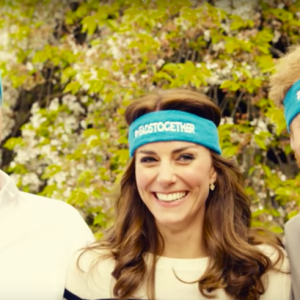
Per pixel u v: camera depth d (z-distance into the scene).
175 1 4.09
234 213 2.44
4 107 4.44
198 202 2.27
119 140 4.10
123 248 2.33
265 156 4.12
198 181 2.24
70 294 2.34
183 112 2.29
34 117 4.27
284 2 4.21
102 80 4.02
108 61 4.11
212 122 2.39
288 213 3.97
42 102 4.52
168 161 2.23
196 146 2.27
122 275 2.23
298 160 2.22
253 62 4.06
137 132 2.31
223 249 2.27
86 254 2.40
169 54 4.15
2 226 2.47
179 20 4.08
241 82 4.02
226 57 4.06
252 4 4.12
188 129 2.26
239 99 4.16
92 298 2.27
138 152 2.30
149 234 2.36
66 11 4.42
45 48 4.25
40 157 4.23
